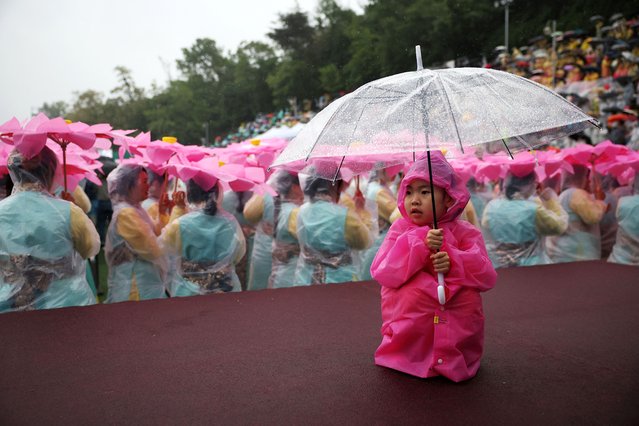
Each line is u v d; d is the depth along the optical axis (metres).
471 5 18.77
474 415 2.53
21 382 2.98
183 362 3.27
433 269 2.95
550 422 2.45
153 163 5.09
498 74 2.84
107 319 4.11
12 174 4.02
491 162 6.20
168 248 4.77
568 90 13.34
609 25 14.12
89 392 2.85
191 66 44.25
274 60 36.75
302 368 3.16
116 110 37.72
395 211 5.93
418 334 2.97
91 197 8.48
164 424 2.49
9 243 3.88
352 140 2.56
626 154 6.68
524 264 6.25
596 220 6.68
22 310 4.02
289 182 5.72
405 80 2.76
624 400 2.67
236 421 2.51
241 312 4.35
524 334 3.78
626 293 4.98
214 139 37.72
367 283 5.31
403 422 2.47
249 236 6.36
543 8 17.72
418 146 2.40
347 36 28.28
